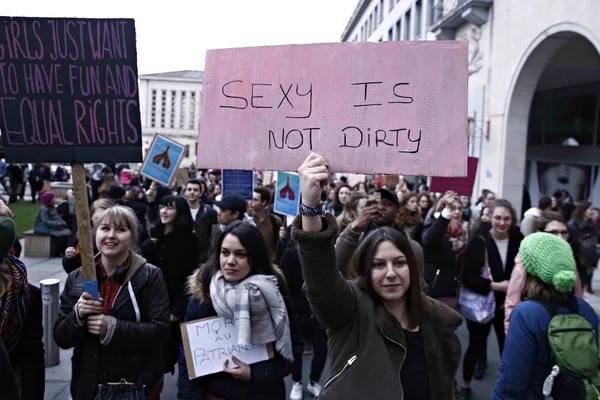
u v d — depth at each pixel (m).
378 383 2.05
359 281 2.31
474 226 5.28
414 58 2.25
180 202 4.97
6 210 2.76
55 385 5.12
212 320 3.11
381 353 2.10
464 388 5.01
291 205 7.57
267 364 3.05
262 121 2.39
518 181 16.70
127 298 3.04
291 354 3.14
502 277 4.92
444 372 2.26
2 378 2.15
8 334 2.79
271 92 2.39
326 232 2.00
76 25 2.77
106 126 2.79
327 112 2.33
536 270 2.70
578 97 19.41
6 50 2.75
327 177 2.03
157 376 3.13
